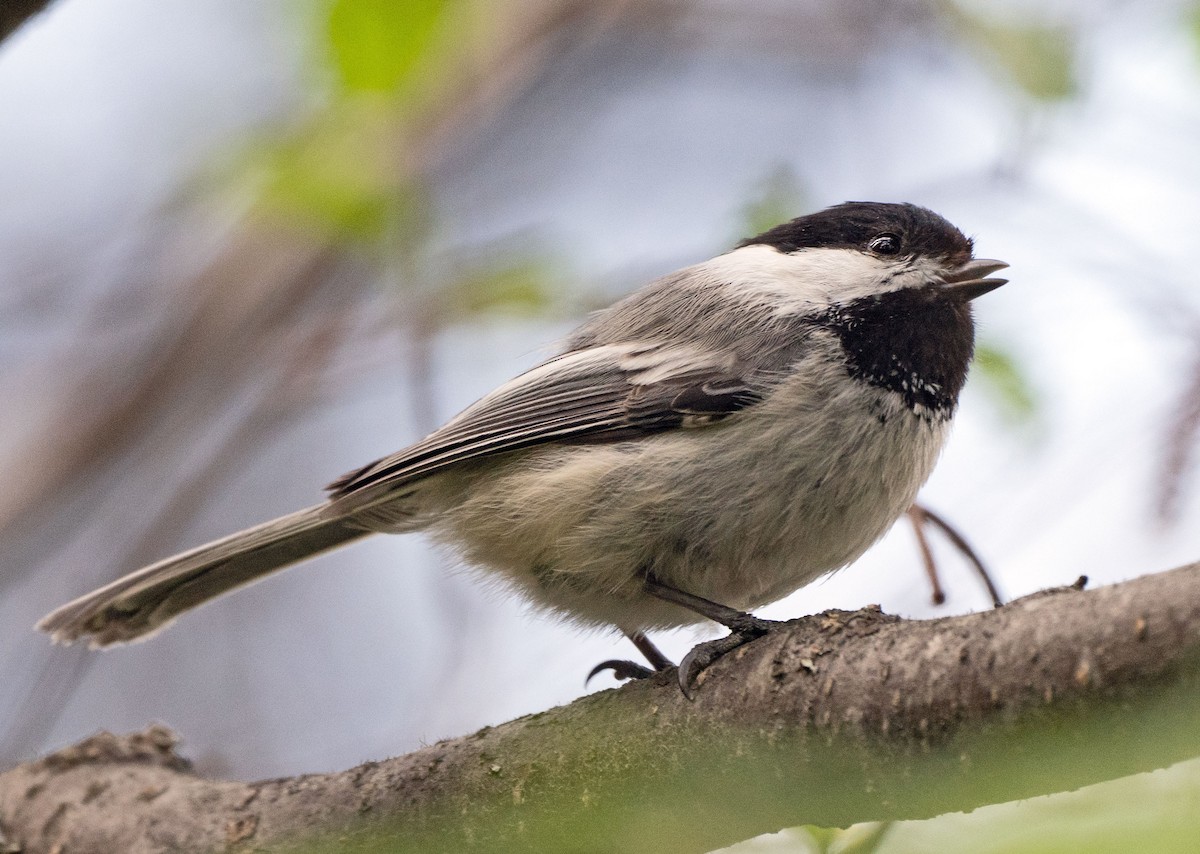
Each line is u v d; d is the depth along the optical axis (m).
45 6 6.28
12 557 12.63
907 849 5.62
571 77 15.47
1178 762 4.82
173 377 13.34
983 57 9.80
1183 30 9.80
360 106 9.30
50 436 13.14
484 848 6.89
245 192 11.31
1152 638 4.66
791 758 5.82
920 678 5.34
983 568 8.19
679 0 15.04
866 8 13.43
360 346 13.19
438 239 11.20
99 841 7.83
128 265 13.83
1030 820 4.90
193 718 13.68
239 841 7.41
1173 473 7.82
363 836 7.14
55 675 10.17
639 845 6.55
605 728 6.57
